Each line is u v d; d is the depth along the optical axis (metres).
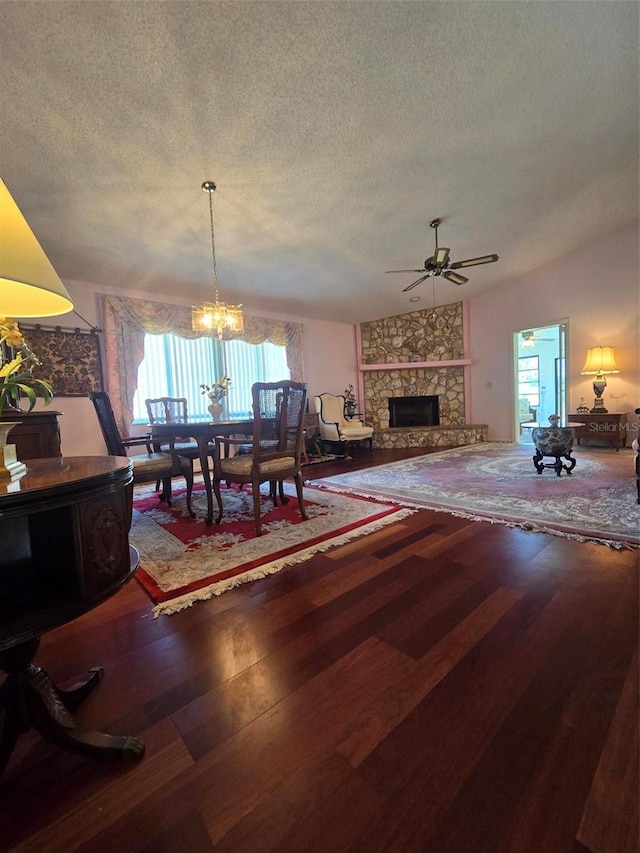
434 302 6.67
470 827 0.70
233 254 4.09
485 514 2.53
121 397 4.33
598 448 5.19
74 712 1.02
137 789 0.81
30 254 0.85
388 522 2.47
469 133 2.75
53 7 1.64
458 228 4.18
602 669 1.10
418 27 1.94
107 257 3.76
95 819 0.75
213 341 5.23
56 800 0.79
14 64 1.84
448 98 2.41
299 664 1.18
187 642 1.32
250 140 2.52
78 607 0.85
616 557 1.82
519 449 5.58
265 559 1.97
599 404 5.09
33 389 0.99
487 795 0.76
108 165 2.59
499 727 0.92
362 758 0.85
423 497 3.04
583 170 3.44
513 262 5.40
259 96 2.19
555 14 1.98
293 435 2.57
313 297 5.70
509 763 0.83
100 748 0.87
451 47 2.07
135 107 2.15
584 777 0.79
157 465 2.73
